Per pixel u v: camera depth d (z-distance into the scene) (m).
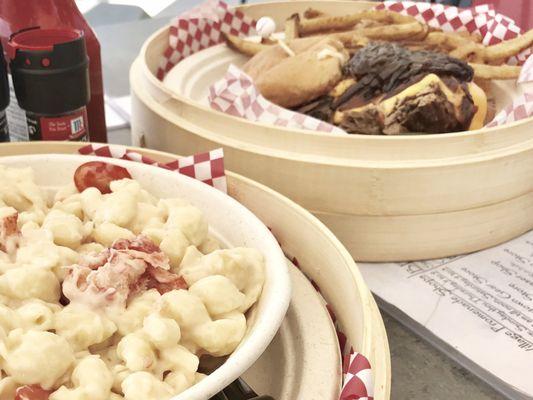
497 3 1.44
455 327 0.72
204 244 0.64
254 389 0.57
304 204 0.84
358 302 0.56
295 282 0.66
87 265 0.54
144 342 0.49
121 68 1.57
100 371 0.46
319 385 0.52
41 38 0.82
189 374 0.49
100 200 0.64
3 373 0.46
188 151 0.91
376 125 0.94
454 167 0.81
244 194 0.76
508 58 1.16
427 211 0.83
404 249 0.86
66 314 0.49
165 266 0.55
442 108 0.91
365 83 0.98
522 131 0.88
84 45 0.81
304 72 1.00
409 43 1.17
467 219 0.86
